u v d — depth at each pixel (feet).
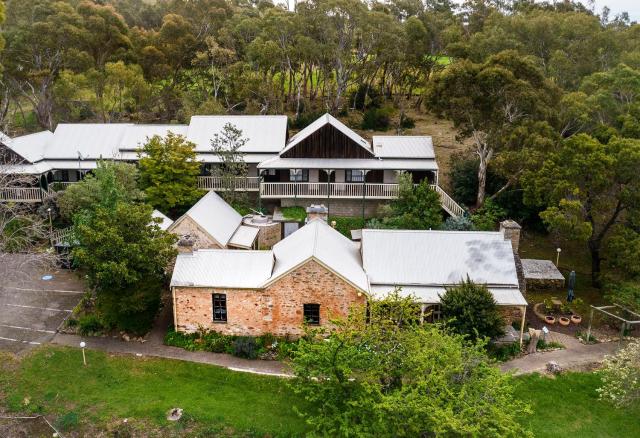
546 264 136.87
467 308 99.81
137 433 83.46
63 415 86.89
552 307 119.75
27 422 86.07
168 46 254.47
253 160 163.63
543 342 106.93
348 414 73.77
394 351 77.92
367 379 76.95
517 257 116.57
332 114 236.43
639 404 89.92
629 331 112.37
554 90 163.02
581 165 122.01
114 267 98.07
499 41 219.00
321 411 78.13
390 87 271.49
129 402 89.40
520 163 142.92
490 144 159.33
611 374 91.91
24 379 94.63
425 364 72.13
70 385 93.61
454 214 156.04
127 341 105.81
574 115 159.74
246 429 84.07
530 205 146.20
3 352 100.89
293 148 160.97
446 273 110.93
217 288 103.50
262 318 105.29
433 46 253.85
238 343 101.76
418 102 262.26
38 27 227.61
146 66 250.16
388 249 114.52
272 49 217.56
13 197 153.48
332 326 104.53
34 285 126.31
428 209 147.13
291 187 158.81
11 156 157.07
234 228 134.92
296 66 251.39
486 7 303.68
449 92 157.07
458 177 174.40
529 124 150.00
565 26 238.07
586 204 129.08
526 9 310.04
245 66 230.27
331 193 158.61
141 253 102.17
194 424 84.99
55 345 103.45
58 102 225.35
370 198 158.51
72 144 168.76
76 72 233.76
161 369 97.60
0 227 117.39
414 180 162.61
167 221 137.80
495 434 66.54
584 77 202.80
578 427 86.89
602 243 140.87
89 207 136.56
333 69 257.34
